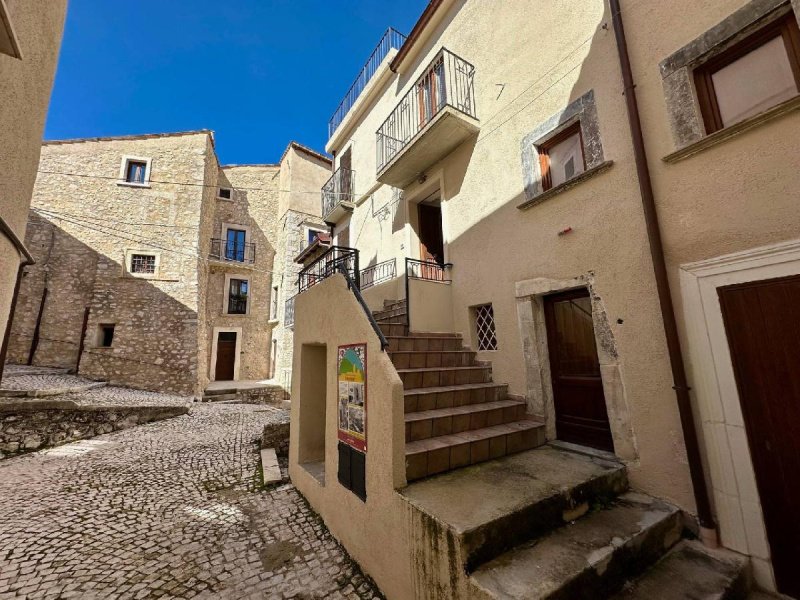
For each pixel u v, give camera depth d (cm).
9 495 427
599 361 330
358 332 311
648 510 260
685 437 258
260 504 397
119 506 395
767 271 231
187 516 369
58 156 1326
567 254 366
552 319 401
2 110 318
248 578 264
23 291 1214
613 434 316
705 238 262
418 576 213
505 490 245
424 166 593
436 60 596
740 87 264
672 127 285
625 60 317
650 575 216
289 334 1515
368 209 807
